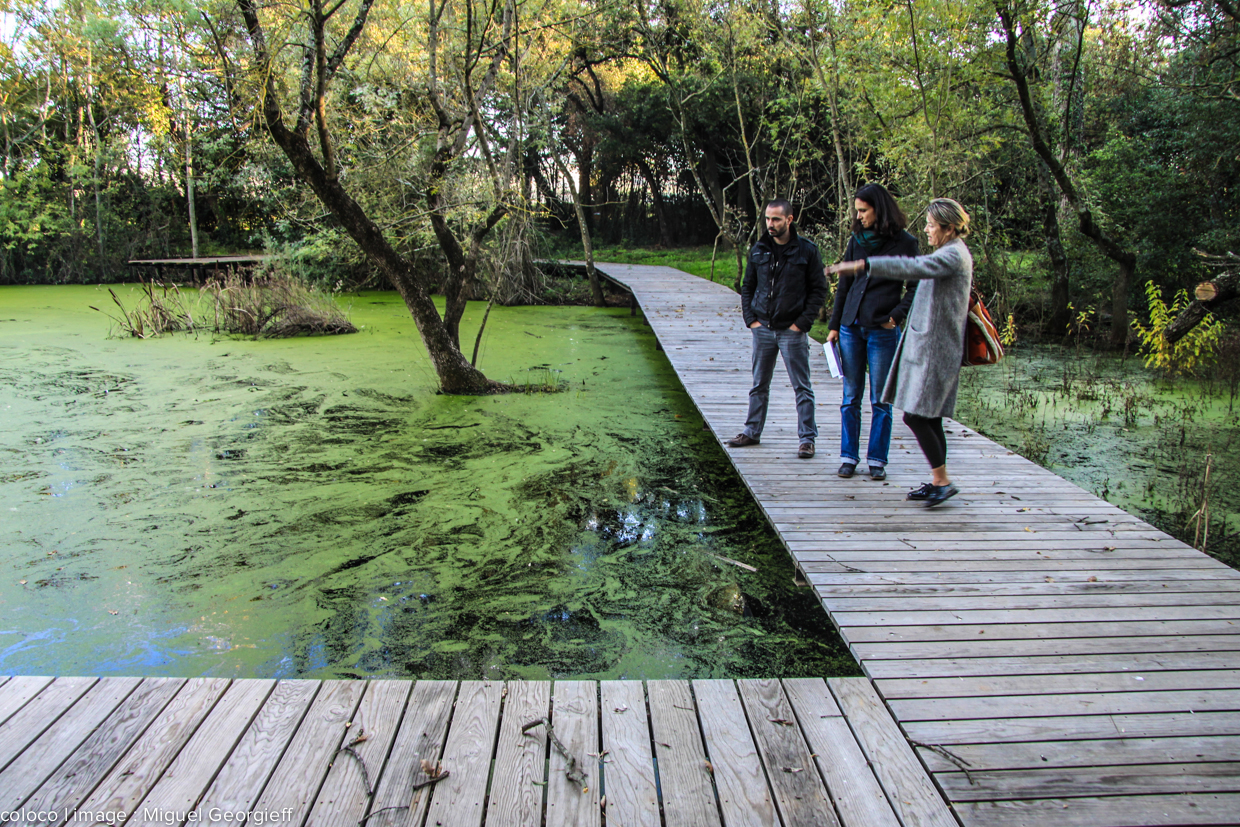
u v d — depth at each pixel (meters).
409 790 2.09
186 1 6.12
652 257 22.23
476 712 2.44
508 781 2.13
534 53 9.77
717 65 13.38
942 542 3.72
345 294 16.17
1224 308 10.22
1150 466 5.88
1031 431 6.86
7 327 12.05
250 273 16.77
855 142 11.50
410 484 5.56
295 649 3.54
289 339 11.30
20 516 4.90
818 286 4.91
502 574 4.29
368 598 4.00
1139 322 10.29
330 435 6.67
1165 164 11.27
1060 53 11.55
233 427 6.87
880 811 2.03
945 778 2.14
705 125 19.89
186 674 3.32
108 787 2.10
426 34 8.75
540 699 2.51
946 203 3.67
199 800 2.05
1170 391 8.26
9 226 18.31
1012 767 2.18
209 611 3.84
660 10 13.43
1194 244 10.22
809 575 3.37
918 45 8.62
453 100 8.82
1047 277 11.88
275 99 6.43
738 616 3.90
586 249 16.77
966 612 3.04
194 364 9.48
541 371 9.45
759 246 5.03
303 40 6.59
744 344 9.27
